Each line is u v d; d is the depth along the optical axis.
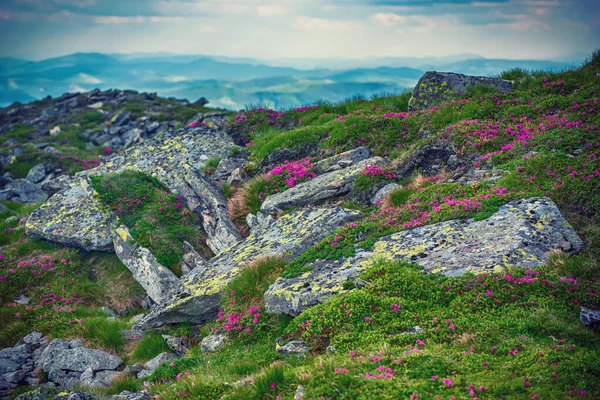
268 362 10.84
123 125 58.62
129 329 17.08
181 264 19.56
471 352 8.61
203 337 14.98
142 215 21.41
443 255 12.45
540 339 8.95
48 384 14.12
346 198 18.97
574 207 13.31
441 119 21.67
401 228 14.59
